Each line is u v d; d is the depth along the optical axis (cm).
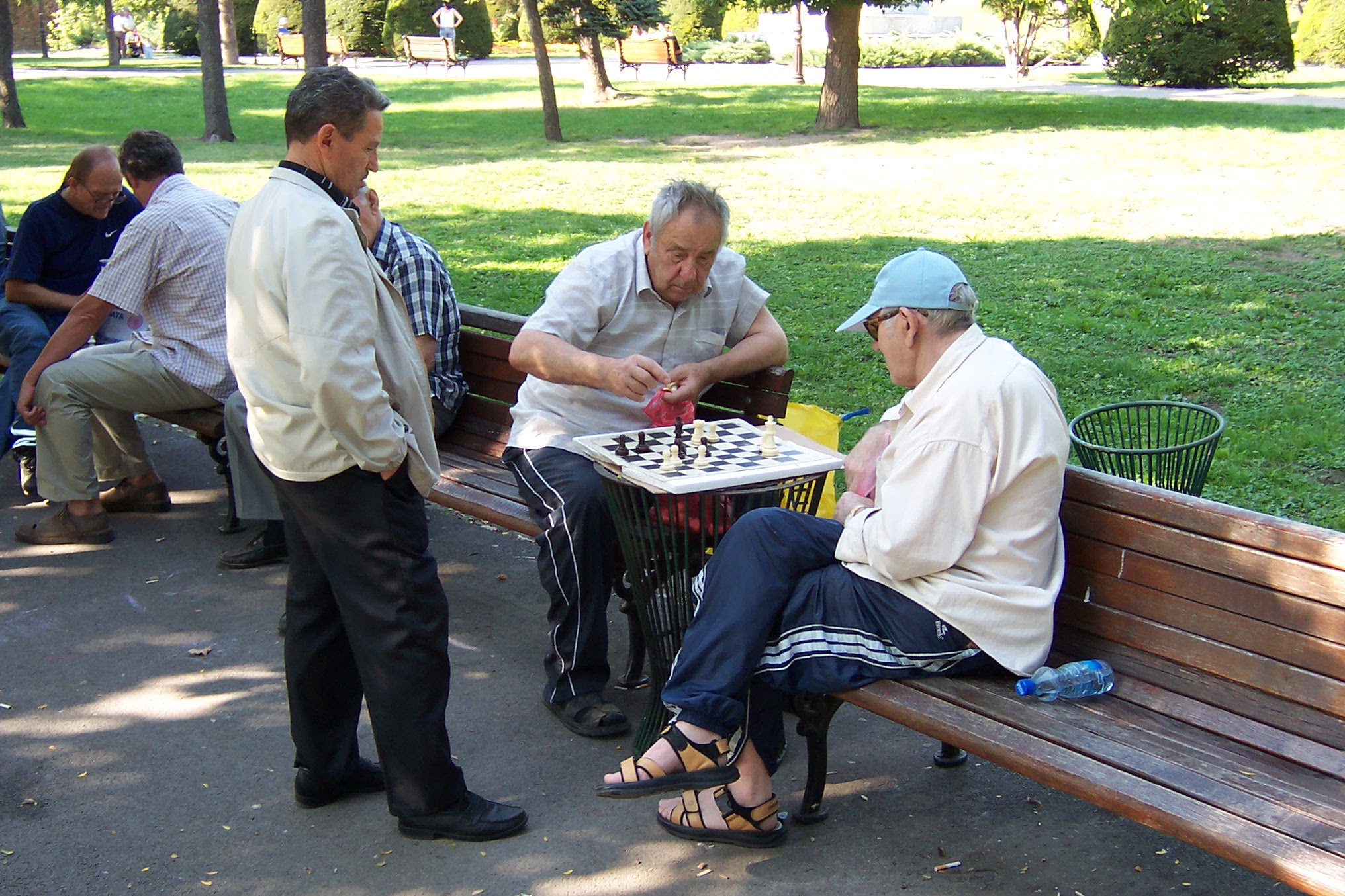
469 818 294
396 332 279
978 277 921
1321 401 629
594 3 2308
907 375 286
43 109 2228
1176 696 268
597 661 348
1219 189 1274
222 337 474
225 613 427
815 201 1271
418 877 282
